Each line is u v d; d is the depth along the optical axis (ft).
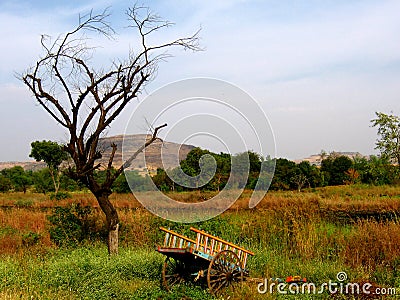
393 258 40.50
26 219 63.77
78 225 51.62
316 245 46.78
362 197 118.73
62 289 33.35
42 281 34.86
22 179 179.73
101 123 43.04
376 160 159.02
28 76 42.73
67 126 42.78
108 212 44.24
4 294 30.45
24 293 31.45
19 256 44.06
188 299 31.35
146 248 49.29
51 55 42.52
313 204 72.84
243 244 49.80
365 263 41.22
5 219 63.26
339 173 193.47
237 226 55.52
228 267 33.65
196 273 33.86
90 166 43.16
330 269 38.88
